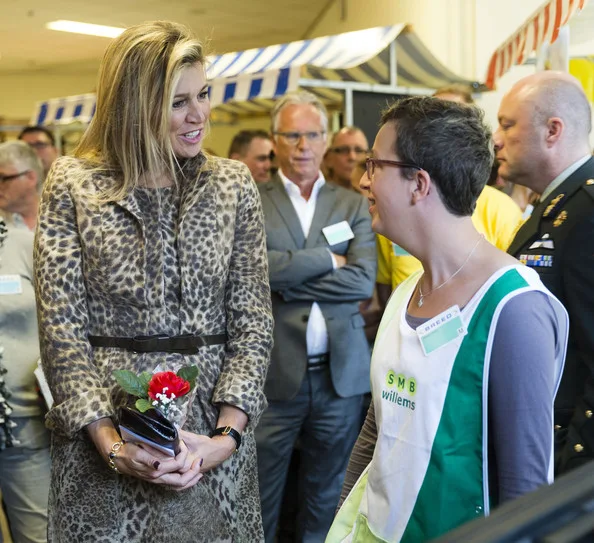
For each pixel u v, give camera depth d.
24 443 2.47
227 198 1.53
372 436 1.36
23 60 12.54
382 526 1.15
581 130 1.72
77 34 10.76
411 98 1.19
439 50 6.67
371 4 7.17
